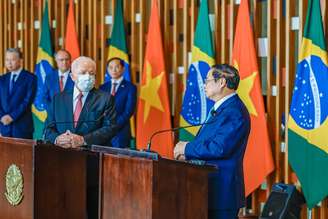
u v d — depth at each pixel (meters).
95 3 8.66
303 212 6.47
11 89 7.80
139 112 7.73
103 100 5.33
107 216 4.05
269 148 6.54
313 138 6.18
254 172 6.60
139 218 3.82
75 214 4.41
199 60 7.21
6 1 9.97
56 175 4.29
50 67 9.09
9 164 4.43
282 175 6.67
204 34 7.20
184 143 4.49
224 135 4.27
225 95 4.47
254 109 6.63
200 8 7.27
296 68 6.57
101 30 8.62
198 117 7.16
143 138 7.70
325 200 6.31
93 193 4.77
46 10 9.16
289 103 6.55
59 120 5.32
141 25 8.08
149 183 3.75
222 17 7.22
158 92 7.61
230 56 7.11
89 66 5.31
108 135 5.17
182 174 3.88
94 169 4.77
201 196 3.99
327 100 6.09
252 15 6.91
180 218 3.88
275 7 6.74
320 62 6.15
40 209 4.21
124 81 7.52
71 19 8.74
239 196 4.39
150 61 7.68
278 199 5.25
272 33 6.74
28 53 9.67
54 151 4.27
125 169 3.92
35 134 9.05
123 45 8.12
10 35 9.93
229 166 4.32
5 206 4.50
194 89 7.22
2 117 7.72
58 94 5.41
